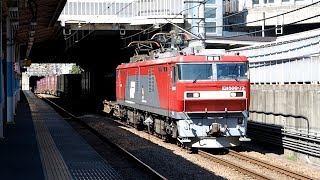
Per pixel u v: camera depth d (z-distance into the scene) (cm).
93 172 1296
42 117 3322
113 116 3709
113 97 4497
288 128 1922
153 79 2188
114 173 1286
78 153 1636
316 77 2158
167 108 1950
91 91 4966
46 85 9819
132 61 2770
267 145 2136
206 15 4606
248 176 1395
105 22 4006
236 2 5669
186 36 3047
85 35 4347
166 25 4138
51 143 1903
